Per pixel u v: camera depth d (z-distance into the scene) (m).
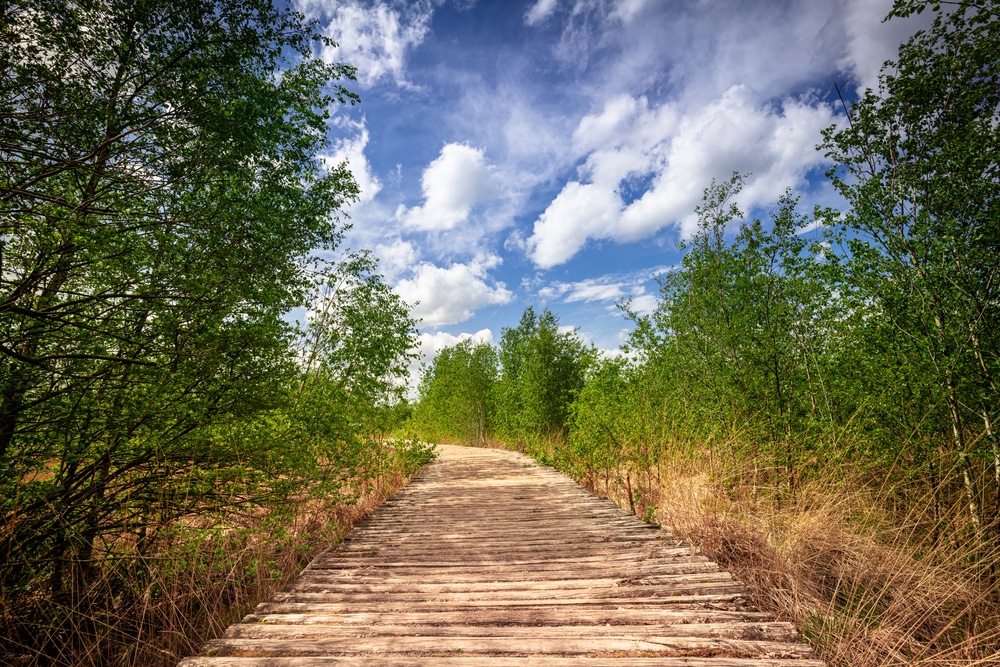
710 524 5.05
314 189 5.81
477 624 3.02
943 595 3.73
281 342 4.57
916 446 5.08
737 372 6.89
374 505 8.26
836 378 6.02
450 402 31.19
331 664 2.44
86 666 3.44
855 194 5.11
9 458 3.29
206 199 4.43
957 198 4.55
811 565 4.38
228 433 4.21
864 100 5.02
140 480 3.90
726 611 3.12
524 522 6.66
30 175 3.49
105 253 3.60
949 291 4.57
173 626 3.58
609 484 9.33
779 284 6.51
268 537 4.76
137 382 3.69
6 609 3.22
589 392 10.35
